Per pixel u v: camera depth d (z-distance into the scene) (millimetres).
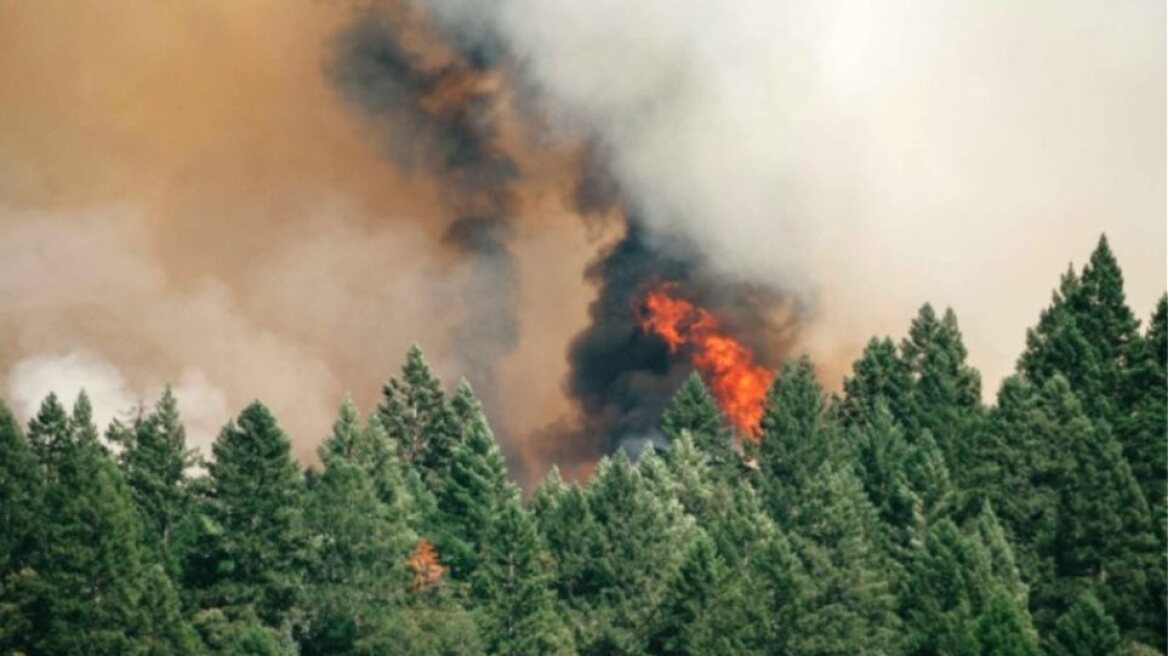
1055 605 175625
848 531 176750
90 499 162000
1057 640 162625
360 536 174250
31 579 159000
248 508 174875
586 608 177750
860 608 171750
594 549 180875
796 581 170000
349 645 171250
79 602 158750
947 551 170500
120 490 172500
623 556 179625
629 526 180625
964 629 162500
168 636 160625
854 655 168625
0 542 163125
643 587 178125
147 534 183750
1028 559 178000
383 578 173625
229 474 175875
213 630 166125
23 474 169250
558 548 182125
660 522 181125
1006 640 159125
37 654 159125
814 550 174875
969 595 167500
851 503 178625
